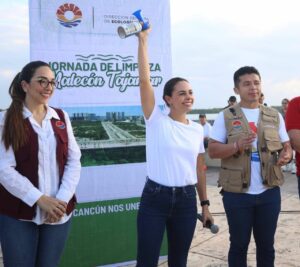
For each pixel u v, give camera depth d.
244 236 3.08
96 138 3.96
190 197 2.81
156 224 2.75
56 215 2.43
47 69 2.53
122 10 3.98
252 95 3.09
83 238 3.98
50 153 2.50
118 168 4.07
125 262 4.17
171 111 2.88
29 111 2.50
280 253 4.42
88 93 3.90
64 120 2.65
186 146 2.79
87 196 3.96
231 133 3.08
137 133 4.12
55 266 2.60
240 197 3.04
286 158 2.99
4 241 2.46
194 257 4.38
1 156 2.43
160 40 4.18
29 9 3.64
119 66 4.01
